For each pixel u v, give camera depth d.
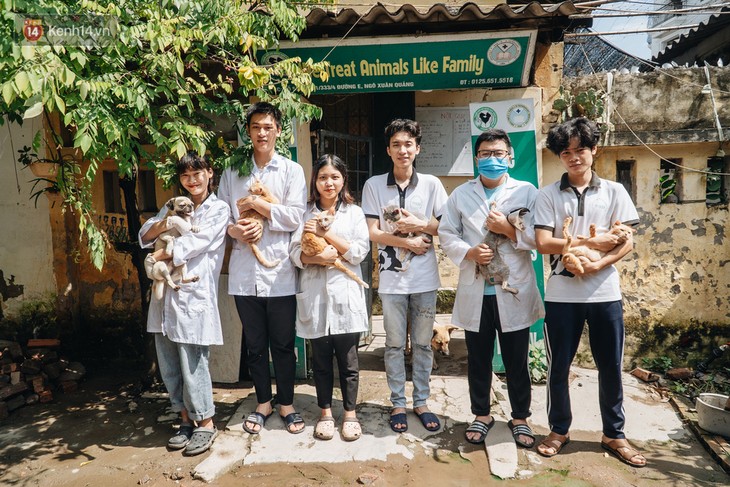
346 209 3.33
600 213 3.04
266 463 3.06
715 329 4.68
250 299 3.34
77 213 4.86
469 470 3.01
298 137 4.32
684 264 4.68
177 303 3.14
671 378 4.42
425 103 5.02
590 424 3.55
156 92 3.17
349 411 3.32
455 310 3.30
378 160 5.39
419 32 4.15
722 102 4.57
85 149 2.74
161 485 2.91
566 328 3.06
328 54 4.25
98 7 2.84
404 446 3.21
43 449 3.32
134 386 4.30
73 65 2.98
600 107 4.51
